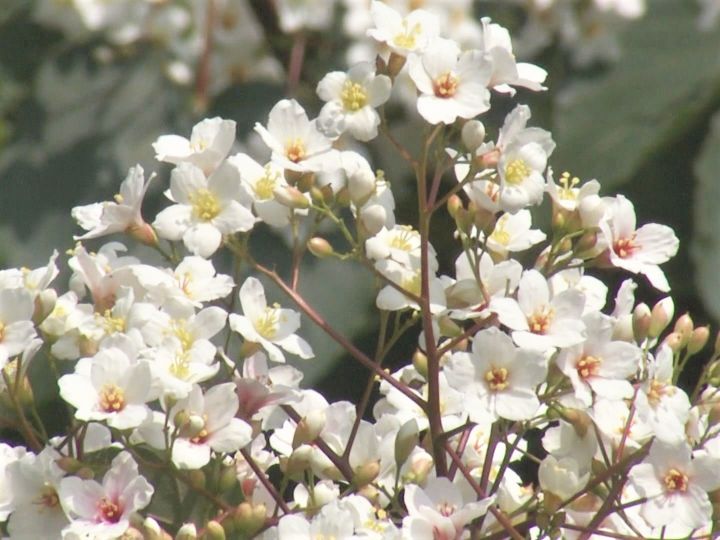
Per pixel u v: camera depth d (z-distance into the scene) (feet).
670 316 8.11
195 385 8.00
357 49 9.85
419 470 8.09
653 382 8.02
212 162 8.18
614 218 8.19
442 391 8.27
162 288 8.08
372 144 9.73
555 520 8.04
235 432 7.98
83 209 8.27
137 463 8.05
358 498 8.01
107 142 9.84
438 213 9.72
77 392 7.93
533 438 8.95
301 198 8.11
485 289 8.10
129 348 7.96
